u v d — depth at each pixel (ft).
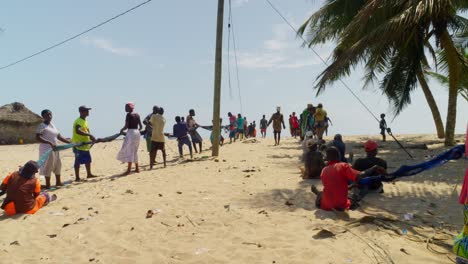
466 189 10.89
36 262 14.42
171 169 35.04
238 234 16.34
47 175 28.48
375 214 18.52
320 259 13.35
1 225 18.90
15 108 79.46
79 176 34.73
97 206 21.85
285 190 24.20
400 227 16.44
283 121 60.23
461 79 52.90
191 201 22.20
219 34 43.01
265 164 36.68
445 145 45.96
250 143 65.36
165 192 24.81
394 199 21.30
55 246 16.02
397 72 50.14
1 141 75.36
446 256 13.34
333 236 15.42
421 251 13.76
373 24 42.01
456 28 44.52
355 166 22.33
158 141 36.19
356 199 20.04
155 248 15.29
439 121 59.62
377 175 18.22
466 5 41.04
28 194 20.93
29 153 58.90
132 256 14.65
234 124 68.74
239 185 26.43
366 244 14.43
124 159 33.73
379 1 37.70
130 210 20.70
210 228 17.38
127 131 33.86
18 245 16.16
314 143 27.71
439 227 16.46
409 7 36.81
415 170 16.92
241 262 13.57
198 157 44.19
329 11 50.75
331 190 19.13
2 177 36.01
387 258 13.12
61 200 23.81
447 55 44.32
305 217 18.20
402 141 56.39
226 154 47.29
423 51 46.83
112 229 17.72
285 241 15.21
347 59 38.58
